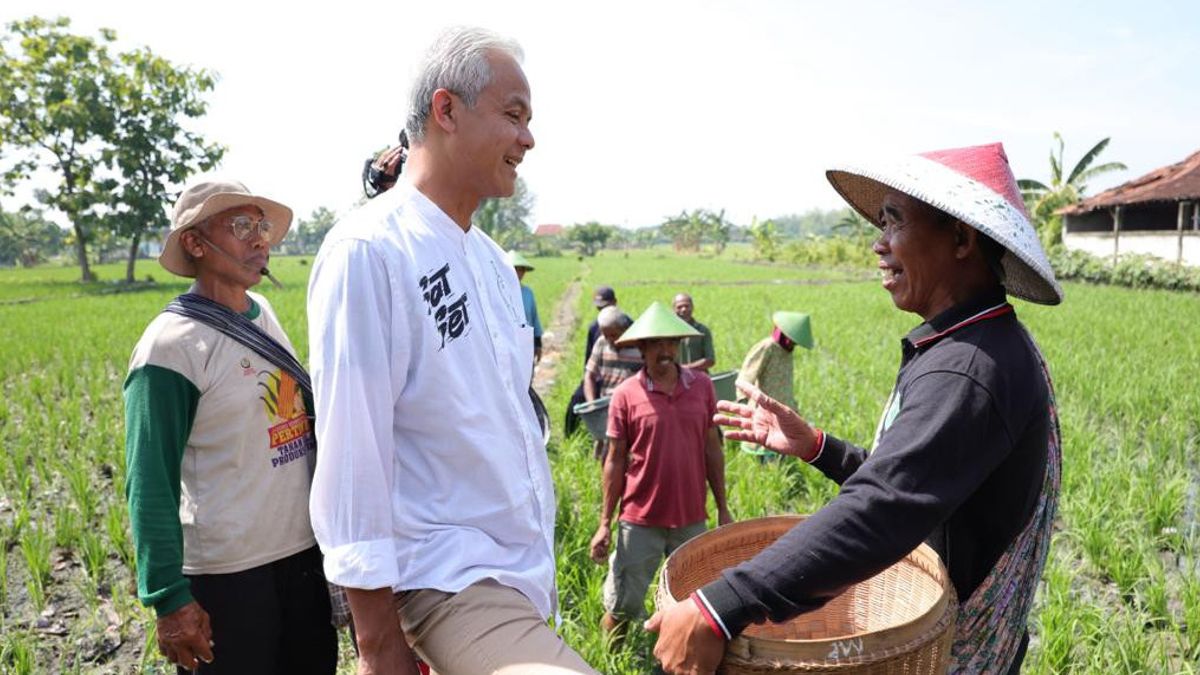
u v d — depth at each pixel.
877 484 1.52
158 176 46.22
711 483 4.57
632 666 4.02
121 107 44.53
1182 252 31.59
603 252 128.38
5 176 43.19
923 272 1.81
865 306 24.28
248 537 2.56
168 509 2.38
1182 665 4.05
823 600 1.51
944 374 1.61
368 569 1.61
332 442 1.65
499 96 1.78
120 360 14.64
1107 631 4.22
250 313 2.78
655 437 4.16
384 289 1.71
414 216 1.80
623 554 4.28
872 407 9.38
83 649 4.28
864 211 2.21
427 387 1.75
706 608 1.49
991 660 1.81
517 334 1.99
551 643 1.62
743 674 1.49
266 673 2.63
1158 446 7.45
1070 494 6.27
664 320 4.18
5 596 4.82
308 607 2.74
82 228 47.97
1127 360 12.23
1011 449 1.60
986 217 1.63
